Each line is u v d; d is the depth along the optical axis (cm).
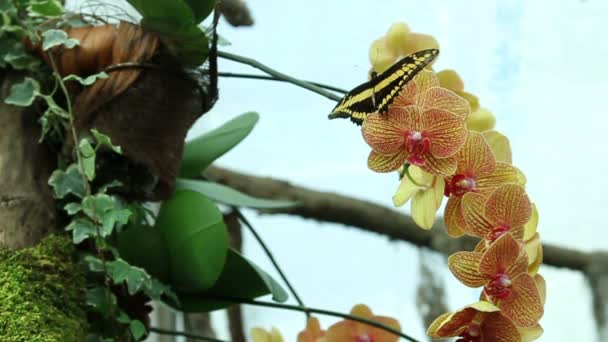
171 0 196
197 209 204
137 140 200
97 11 207
